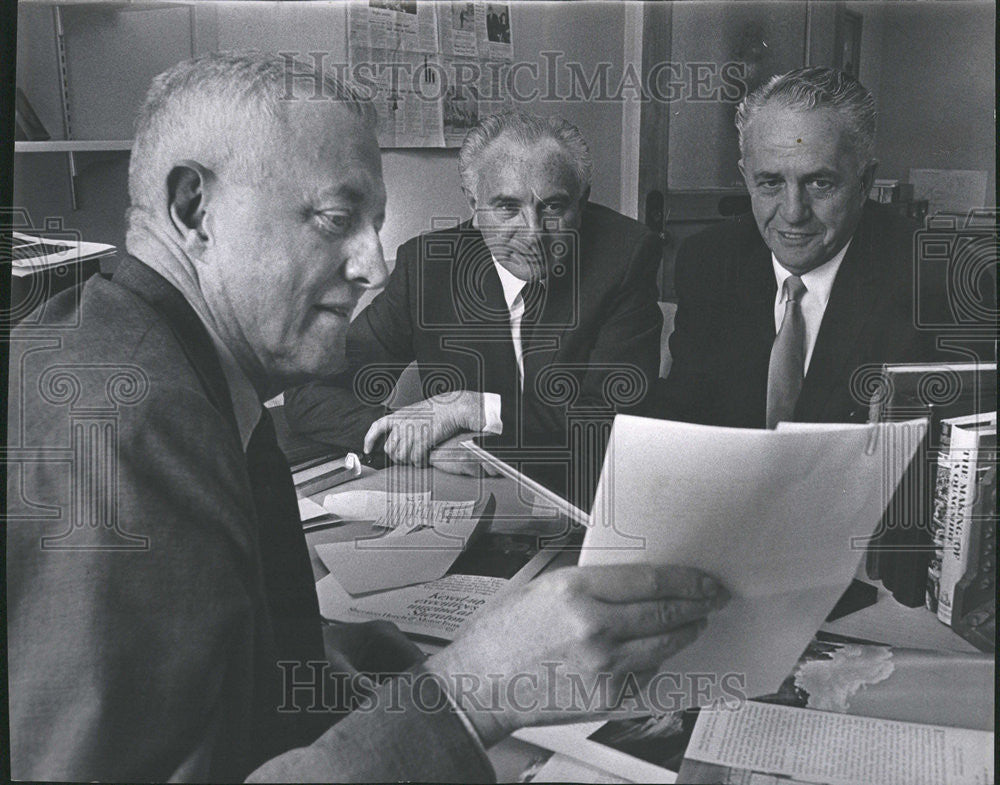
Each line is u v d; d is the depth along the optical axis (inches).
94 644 35.4
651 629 36.8
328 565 45.4
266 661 39.4
